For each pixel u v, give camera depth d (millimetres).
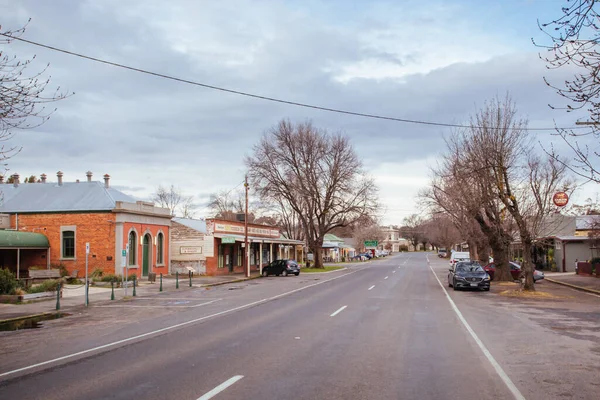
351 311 18125
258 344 11477
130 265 35938
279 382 8039
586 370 8977
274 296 24844
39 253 35781
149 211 38844
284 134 59344
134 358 10047
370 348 11000
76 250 35469
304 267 65062
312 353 10430
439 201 43938
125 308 20359
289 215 76750
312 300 22500
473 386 7855
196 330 13781
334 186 59875
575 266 48094
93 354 10570
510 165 29047
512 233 38875
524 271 25688
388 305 20234
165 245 41688
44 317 18125
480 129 29672
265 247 60250
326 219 67438
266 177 59562
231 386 7789
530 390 7641
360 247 119750
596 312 18047
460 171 32844
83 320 16875
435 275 44750
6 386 7984
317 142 59438
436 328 13992
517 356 10188
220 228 46094
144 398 7172
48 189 38344
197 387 7734
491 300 22609
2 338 13266
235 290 29250
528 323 15070
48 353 10867
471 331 13469
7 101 10805
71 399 7184
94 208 35406
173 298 24391
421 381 8148
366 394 7375
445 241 104125
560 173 55125
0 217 35719
